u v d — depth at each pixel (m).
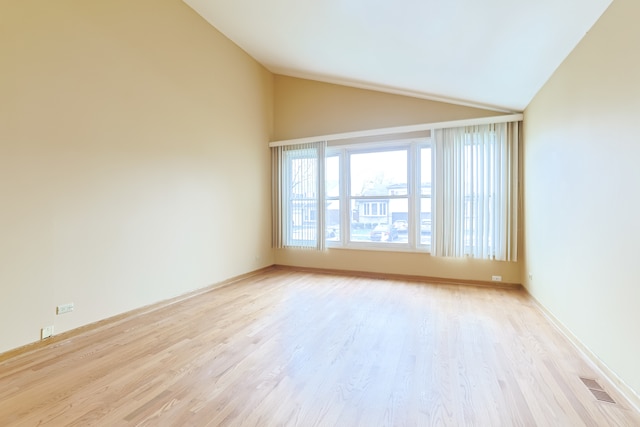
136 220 3.28
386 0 2.41
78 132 2.77
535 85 3.25
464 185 4.29
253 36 4.24
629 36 1.76
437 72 3.50
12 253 2.36
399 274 4.78
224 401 1.79
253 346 2.51
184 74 3.83
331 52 3.89
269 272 5.27
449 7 2.27
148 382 2.00
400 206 4.83
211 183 4.26
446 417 1.65
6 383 2.00
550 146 3.01
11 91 2.34
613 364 1.95
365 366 2.19
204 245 4.15
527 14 2.12
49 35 2.55
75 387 1.95
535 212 3.51
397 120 4.74
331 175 5.29
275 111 5.64
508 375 2.06
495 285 4.24
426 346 2.49
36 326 2.48
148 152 3.40
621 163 1.86
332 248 5.23
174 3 3.68
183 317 3.18
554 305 2.95
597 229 2.14
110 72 3.02
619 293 1.89
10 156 2.34
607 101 2.00
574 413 1.67
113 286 3.05
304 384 1.97
